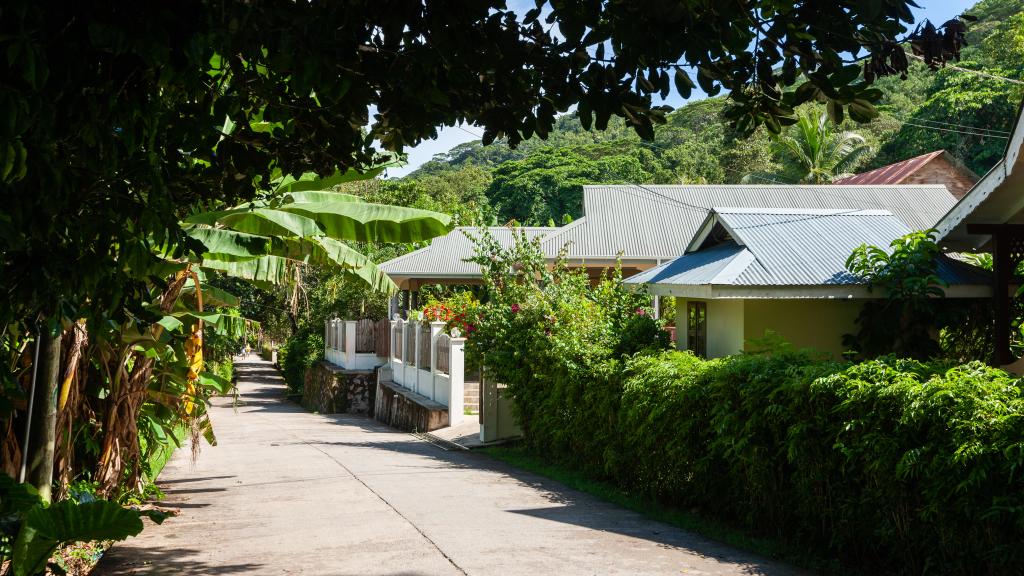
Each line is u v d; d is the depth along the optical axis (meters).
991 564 5.40
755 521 7.95
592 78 4.84
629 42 4.31
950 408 5.62
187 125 4.73
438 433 18.94
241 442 18.39
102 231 4.52
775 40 4.46
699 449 8.78
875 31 4.41
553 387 13.16
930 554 5.93
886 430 6.22
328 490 10.80
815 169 45.56
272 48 4.46
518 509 9.33
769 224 12.16
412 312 26.55
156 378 10.32
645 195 28.81
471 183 65.44
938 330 10.48
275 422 25.44
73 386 8.51
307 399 34.81
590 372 11.62
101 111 4.05
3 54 3.61
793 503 7.45
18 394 7.25
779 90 4.81
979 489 5.45
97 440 9.35
